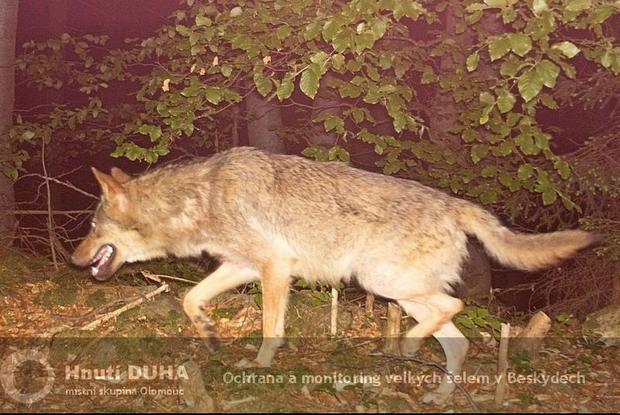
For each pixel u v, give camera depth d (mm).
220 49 2672
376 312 2664
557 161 2254
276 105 3498
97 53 5844
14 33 3432
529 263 2064
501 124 2299
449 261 2047
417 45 2783
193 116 2471
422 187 2113
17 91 6070
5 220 3221
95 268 2291
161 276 2705
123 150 2365
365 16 2119
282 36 2285
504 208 3223
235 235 2125
